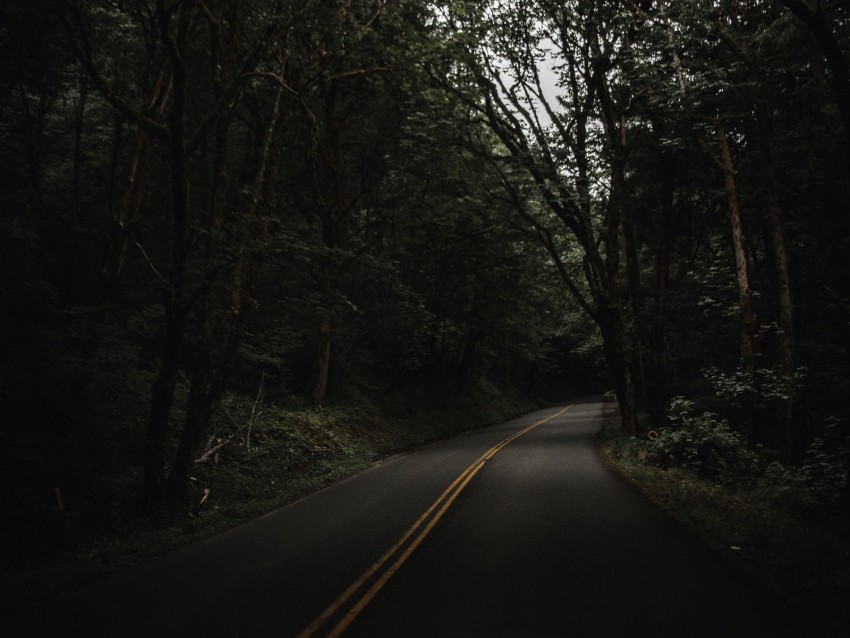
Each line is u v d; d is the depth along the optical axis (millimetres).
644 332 22984
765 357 20766
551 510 10836
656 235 25094
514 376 65500
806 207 17094
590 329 37188
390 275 26781
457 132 23453
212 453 15977
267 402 21812
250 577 7387
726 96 17172
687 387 24516
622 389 23156
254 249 13195
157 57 19062
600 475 15156
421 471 17203
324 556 8273
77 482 11930
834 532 10734
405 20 18188
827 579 6336
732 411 21141
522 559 7656
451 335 39531
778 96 17453
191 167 26234
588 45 20906
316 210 28266
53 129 24703
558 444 23234
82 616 6211
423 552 8227
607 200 24078
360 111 26438
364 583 6887
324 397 25250
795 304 18656
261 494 14766
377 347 32406
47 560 9664
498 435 29234
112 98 11852
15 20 14281
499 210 28219
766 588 6285
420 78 17875
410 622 5582
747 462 15211
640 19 18016
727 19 17516
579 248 33812
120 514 11734
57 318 13617
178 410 16734
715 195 19266
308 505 12914
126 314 18531
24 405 12172
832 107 15469
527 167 22547
